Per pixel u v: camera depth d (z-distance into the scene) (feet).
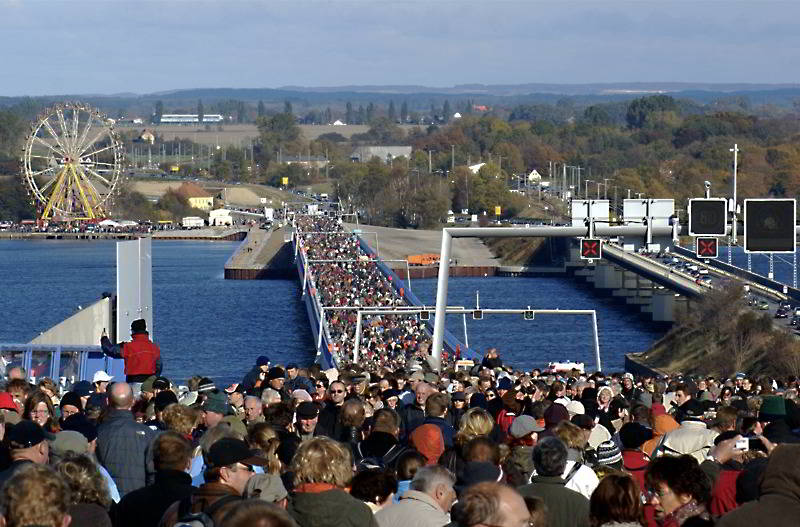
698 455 68.08
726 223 197.06
